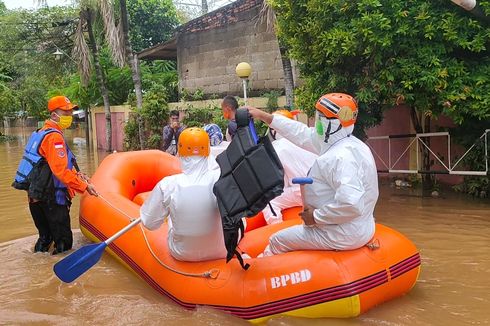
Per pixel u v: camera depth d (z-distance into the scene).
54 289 4.58
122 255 4.98
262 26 12.68
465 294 4.21
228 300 3.77
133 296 4.35
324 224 3.70
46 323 3.88
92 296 4.38
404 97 7.09
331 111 3.72
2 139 26.53
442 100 6.91
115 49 14.56
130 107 16.02
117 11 15.28
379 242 3.88
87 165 13.73
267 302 3.67
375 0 6.77
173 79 17.84
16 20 18.97
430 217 6.68
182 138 3.92
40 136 5.48
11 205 8.47
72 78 22.20
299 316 3.65
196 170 3.91
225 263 3.98
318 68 7.96
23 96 28.36
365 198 3.71
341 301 3.56
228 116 6.05
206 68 14.20
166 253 4.36
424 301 4.05
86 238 6.32
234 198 3.54
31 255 5.66
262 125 9.91
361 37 7.00
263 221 5.37
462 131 7.98
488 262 4.97
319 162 3.70
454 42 6.75
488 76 6.83
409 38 6.91
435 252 5.31
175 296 4.07
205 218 3.87
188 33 14.57
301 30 7.70
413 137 8.63
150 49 16.36
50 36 19.39
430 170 8.28
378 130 9.43
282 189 3.40
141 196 6.16
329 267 3.63
